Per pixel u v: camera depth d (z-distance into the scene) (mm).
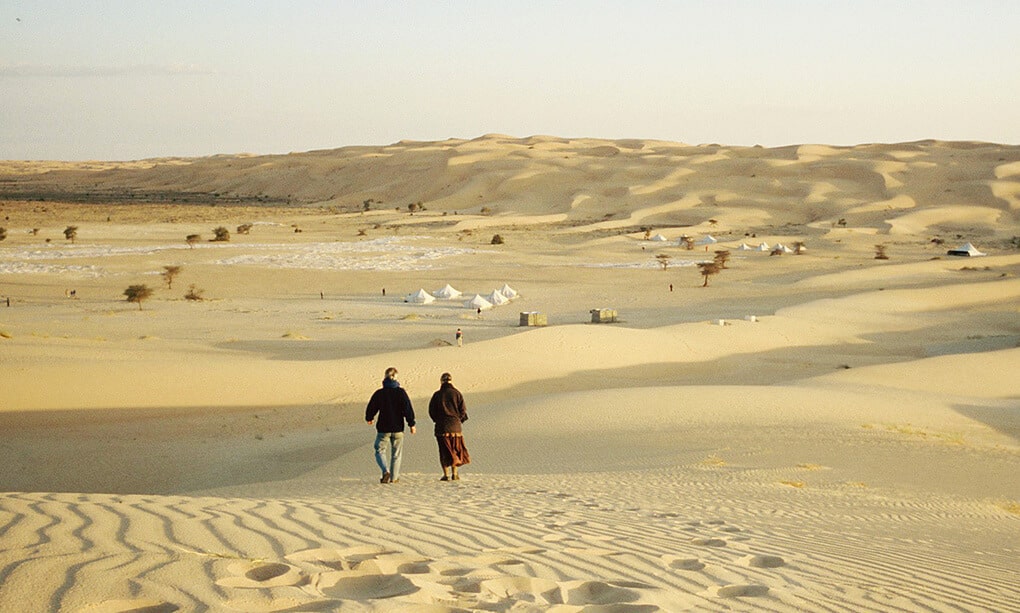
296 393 30859
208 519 5070
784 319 53625
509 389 34344
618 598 3842
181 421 26594
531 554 4793
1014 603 4863
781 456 16625
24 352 34125
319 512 5930
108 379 30312
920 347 48812
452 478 11648
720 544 6012
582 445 19297
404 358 37188
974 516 10461
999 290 67062
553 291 73938
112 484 19406
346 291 73875
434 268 87625
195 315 58688
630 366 39562
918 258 97812
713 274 84000
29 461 21344
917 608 4387
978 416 25422
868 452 17422
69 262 87438
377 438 11258
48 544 3824
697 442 19156
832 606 4199
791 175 195375
